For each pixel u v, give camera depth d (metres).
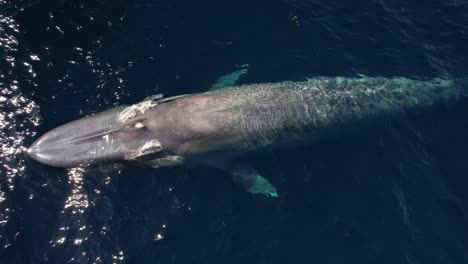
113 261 15.05
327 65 20.69
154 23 20.83
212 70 19.72
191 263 15.31
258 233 16.14
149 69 19.34
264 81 19.69
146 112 17.08
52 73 18.66
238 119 17.25
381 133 19.33
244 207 16.61
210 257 15.50
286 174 17.84
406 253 16.25
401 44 22.08
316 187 17.55
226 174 17.42
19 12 20.03
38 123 17.39
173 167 17.12
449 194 17.78
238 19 21.67
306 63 20.61
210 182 17.08
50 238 15.20
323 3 23.14
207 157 17.31
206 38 20.78
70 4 20.62
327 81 19.28
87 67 19.02
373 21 22.80
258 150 17.94
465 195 17.83
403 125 19.66
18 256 14.77
